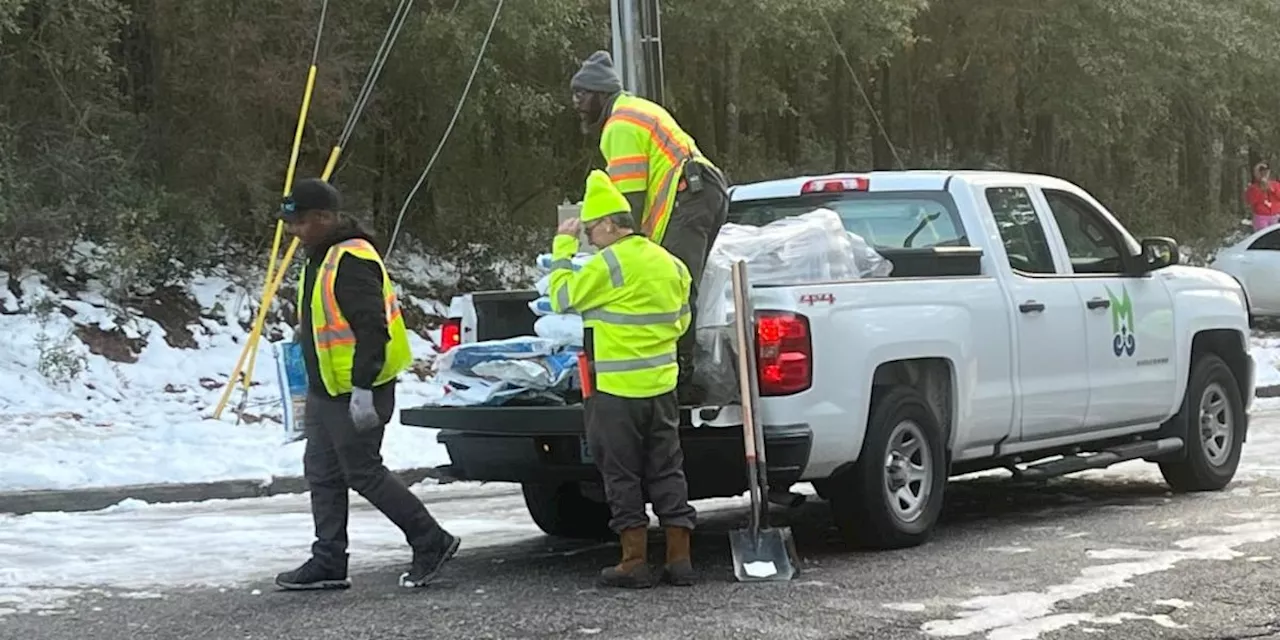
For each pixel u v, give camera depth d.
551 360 7.24
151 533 8.77
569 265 6.70
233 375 12.98
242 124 16.47
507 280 18.69
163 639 5.95
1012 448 8.41
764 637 5.82
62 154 15.02
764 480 6.84
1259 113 30.48
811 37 18.89
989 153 26.84
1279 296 20.52
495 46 16.41
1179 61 24.38
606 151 7.10
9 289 14.77
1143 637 5.81
